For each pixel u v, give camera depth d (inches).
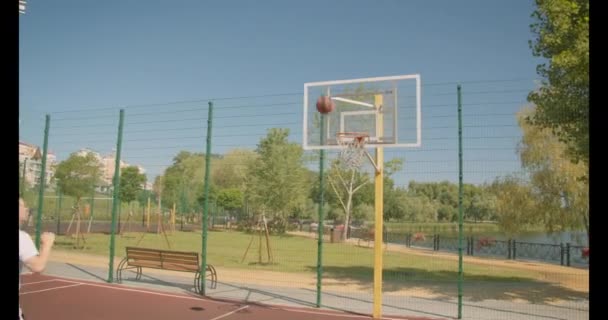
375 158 358.9
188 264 443.5
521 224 764.6
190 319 335.0
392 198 1098.7
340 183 1456.7
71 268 561.6
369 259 814.5
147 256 466.6
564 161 705.6
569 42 413.7
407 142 352.2
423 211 1061.1
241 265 681.0
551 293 466.9
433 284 522.9
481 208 918.4
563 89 436.1
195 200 1733.5
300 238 1378.0
